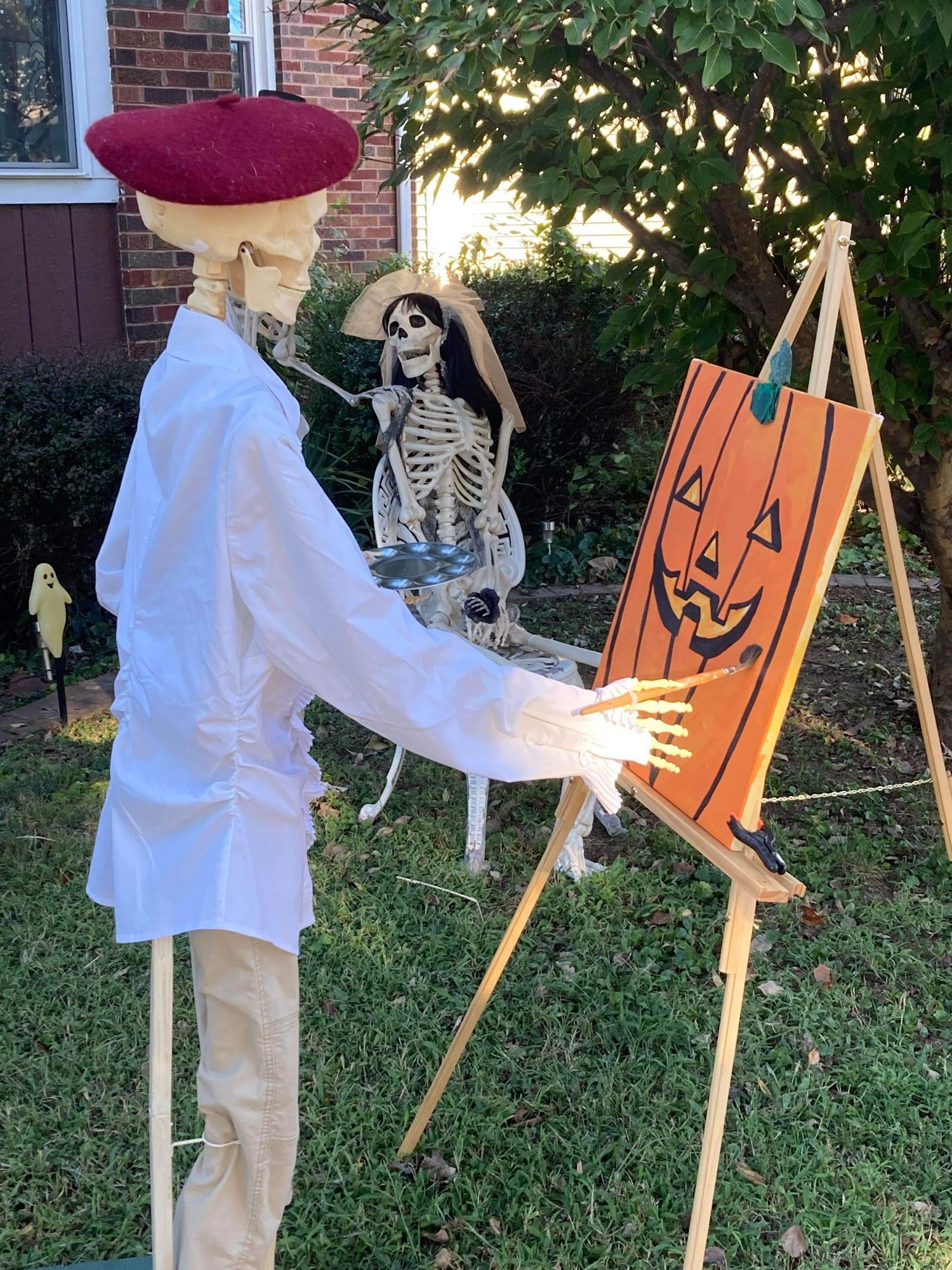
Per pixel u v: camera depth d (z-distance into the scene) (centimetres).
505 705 174
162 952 179
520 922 246
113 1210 249
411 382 421
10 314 607
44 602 467
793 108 378
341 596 168
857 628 585
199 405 175
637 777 227
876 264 368
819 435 191
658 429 722
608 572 675
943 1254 236
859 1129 268
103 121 174
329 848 391
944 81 334
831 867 378
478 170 358
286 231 179
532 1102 278
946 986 317
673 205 386
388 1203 249
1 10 584
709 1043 297
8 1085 283
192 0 404
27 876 371
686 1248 218
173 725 178
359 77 859
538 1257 237
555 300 667
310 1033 301
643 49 355
